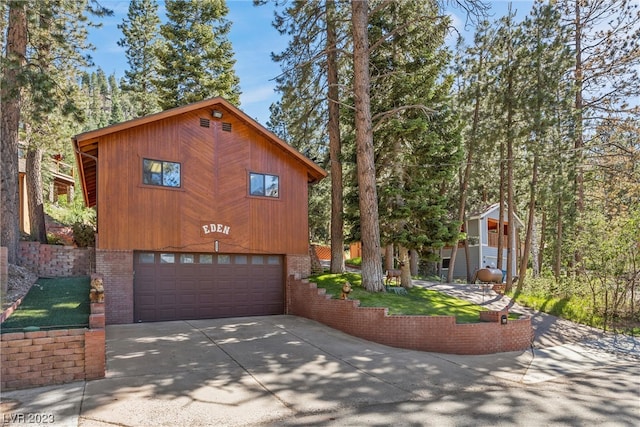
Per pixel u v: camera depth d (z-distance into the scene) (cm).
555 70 1748
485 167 2316
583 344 1295
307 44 1666
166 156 1361
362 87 1469
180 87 2519
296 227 1580
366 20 1497
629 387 837
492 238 3108
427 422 621
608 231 1723
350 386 773
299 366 877
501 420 637
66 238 1908
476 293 1889
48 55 1619
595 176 2536
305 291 1429
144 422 580
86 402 633
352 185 1789
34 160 1692
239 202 1471
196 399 671
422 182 1642
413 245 1608
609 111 2184
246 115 1464
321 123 1817
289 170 1588
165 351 938
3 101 1148
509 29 1873
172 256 1366
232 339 1077
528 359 1077
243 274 1483
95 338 745
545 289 1944
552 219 2297
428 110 1534
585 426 618
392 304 1270
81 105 1878
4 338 686
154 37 3138
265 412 638
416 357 1011
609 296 1677
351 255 3425
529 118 1759
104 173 1265
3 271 1002
